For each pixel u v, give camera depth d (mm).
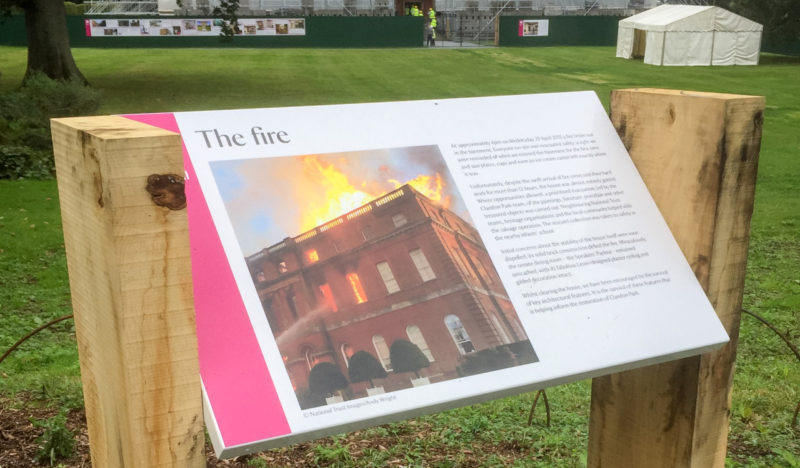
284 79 31781
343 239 1821
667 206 2232
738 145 2076
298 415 1565
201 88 28359
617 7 57125
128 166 1393
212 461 3717
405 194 1938
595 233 2107
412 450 3869
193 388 1503
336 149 1938
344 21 48469
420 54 43250
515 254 1980
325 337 1686
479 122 2170
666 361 2068
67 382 4848
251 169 1813
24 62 35469
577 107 2340
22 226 10703
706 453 2252
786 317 7410
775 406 4633
